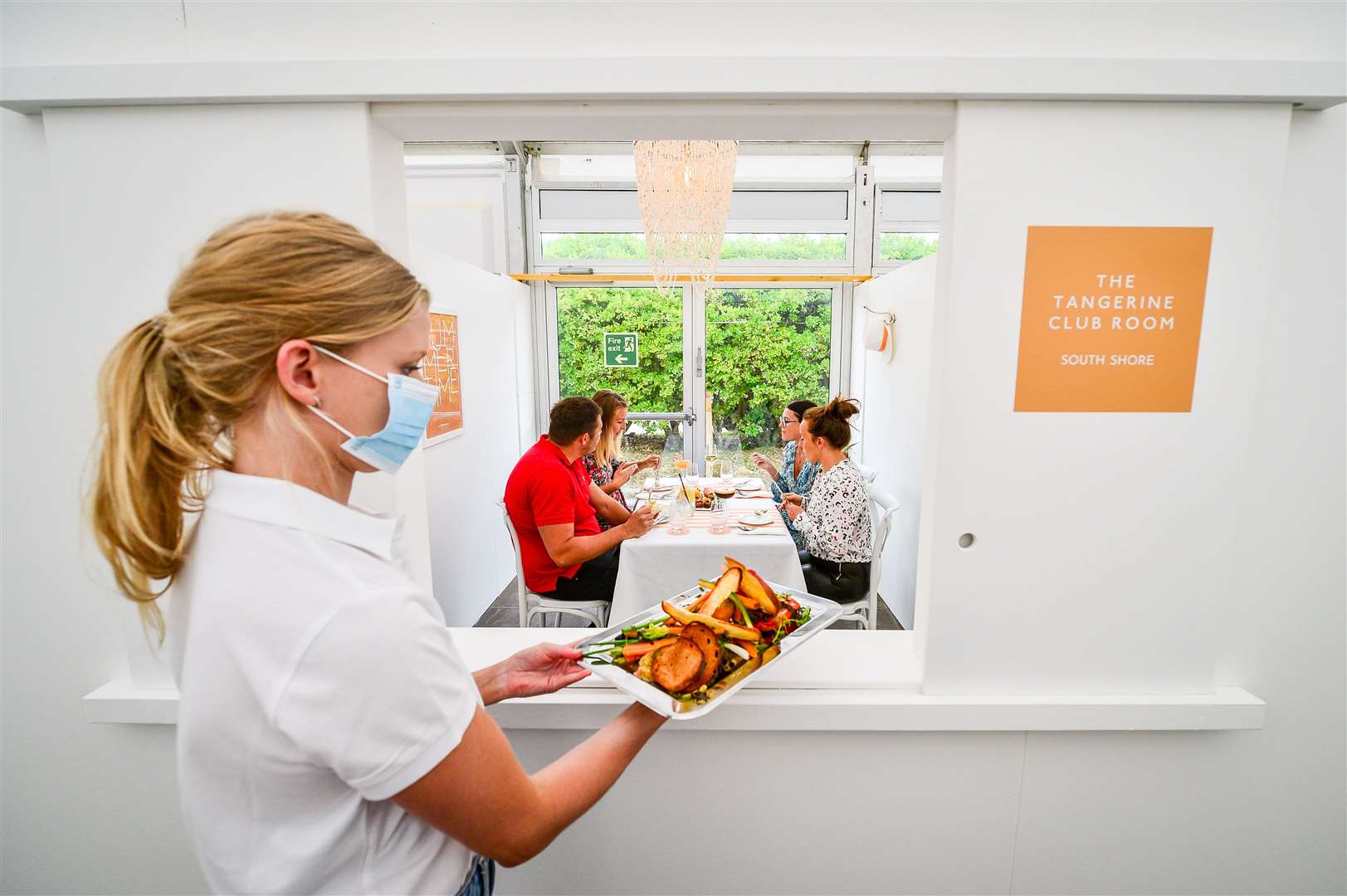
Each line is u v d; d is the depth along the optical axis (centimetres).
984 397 98
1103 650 106
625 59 91
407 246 110
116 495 49
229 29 96
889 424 348
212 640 49
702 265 228
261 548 50
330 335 52
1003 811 114
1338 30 95
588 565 234
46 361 103
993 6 95
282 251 50
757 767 111
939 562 103
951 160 100
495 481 354
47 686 114
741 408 474
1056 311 96
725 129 103
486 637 122
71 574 110
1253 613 109
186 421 51
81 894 121
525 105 97
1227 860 117
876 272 443
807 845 114
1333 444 104
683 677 74
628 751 69
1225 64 89
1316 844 117
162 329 51
